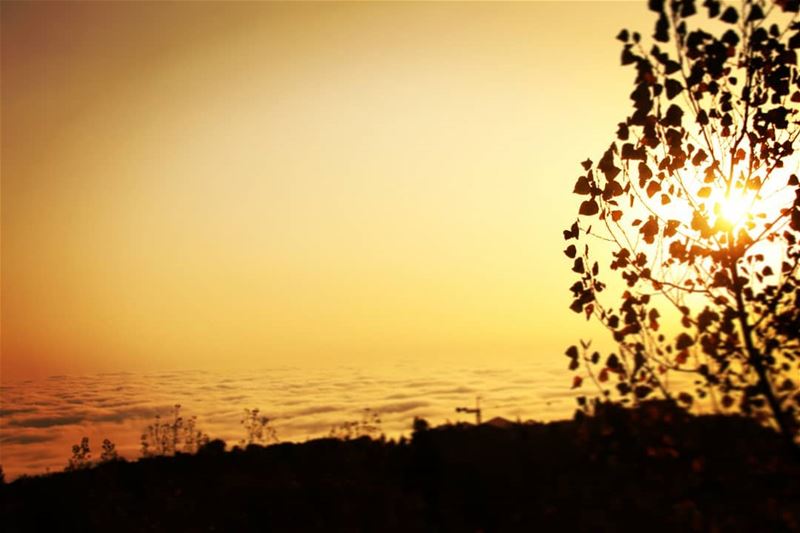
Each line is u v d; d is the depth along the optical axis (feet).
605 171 18.47
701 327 17.65
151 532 45.55
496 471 34.45
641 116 17.76
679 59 17.16
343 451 54.08
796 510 14.90
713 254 18.21
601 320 18.38
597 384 17.54
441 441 44.91
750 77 18.19
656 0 16.78
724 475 16.39
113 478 58.59
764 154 18.70
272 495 48.19
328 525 41.09
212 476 55.83
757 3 16.84
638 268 18.60
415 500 40.75
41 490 58.80
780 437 16.37
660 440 17.08
